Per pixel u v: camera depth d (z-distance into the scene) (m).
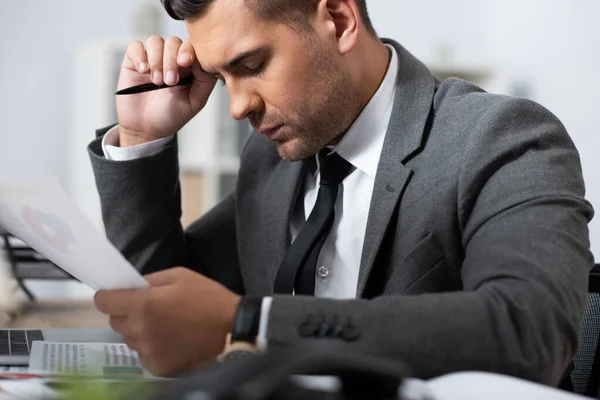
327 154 1.43
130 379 0.95
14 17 3.90
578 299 0.99
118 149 1.60
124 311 0.91
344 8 1.33
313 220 1.41
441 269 1.27
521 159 1.18
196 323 0.91
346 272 1.40
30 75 3.92
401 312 0.90
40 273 2.03
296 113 1.30
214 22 1.25
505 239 1.04
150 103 1.61
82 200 3.71
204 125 3.74
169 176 1.61
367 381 0.57
